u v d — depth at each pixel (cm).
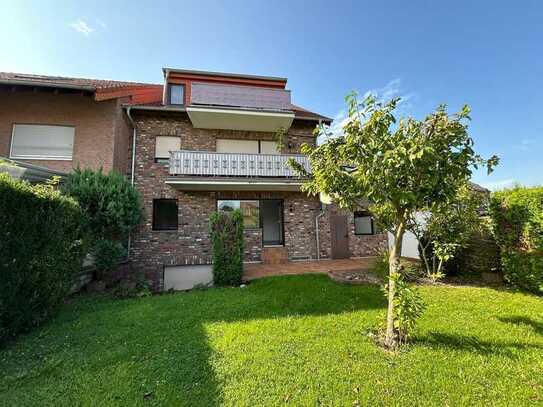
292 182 1052
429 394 255
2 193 342
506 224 658
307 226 1200
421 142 298
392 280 359
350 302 545
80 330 418
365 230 1287
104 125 970
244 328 415
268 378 281
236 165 1079
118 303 577
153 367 304
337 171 354
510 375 284
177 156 1029
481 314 460
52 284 463
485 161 322
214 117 1105
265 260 1123
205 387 268
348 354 329
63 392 262
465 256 761
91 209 727
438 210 348
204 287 741
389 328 358
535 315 455
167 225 1103
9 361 322
